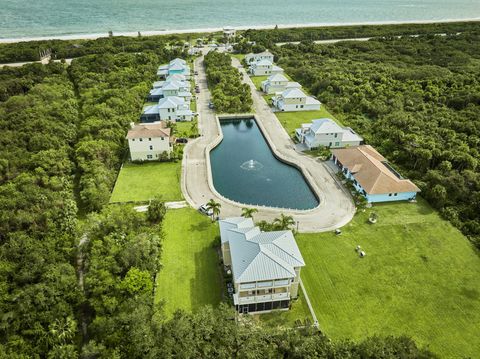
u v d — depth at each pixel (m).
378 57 169.38
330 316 49.09
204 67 171.25
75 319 48.03
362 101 115.38
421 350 41.41
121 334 42.56
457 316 49.16
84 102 114.38
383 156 88.31
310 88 139.88
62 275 49.75
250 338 40.97
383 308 50.22
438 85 129.00
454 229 65.12
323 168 85.31
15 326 44.62
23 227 61.28
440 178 73.06
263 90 140.38
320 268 56.84
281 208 71.25
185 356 37.88
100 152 83.50
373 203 72.44
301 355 39.16
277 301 49.25
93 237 58.62
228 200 73.81
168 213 69.69
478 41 197.50
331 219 68.00
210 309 43.66
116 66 150.62
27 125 92.50
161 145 86.62
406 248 60.81
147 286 49.69
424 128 96.06
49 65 144.75
